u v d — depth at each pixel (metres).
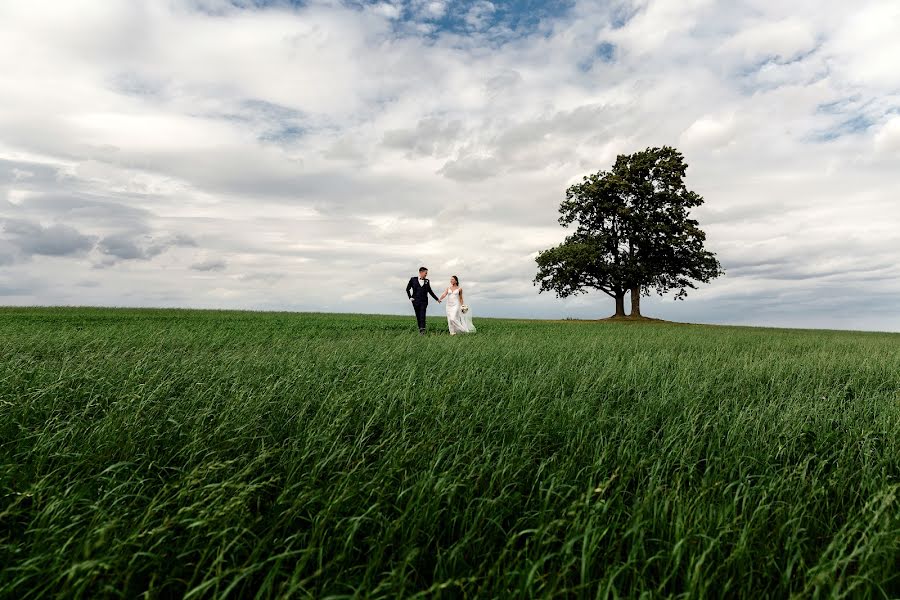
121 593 2.39
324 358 8.91
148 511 2.83
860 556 2.76
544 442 4.88
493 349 10.79
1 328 13.13
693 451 4.73
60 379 6.29
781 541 3.15
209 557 2.84
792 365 10.12
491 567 2.77
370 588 2.60
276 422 5.21
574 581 2.82
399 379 6.93
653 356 10.88
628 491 3.87
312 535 2.91
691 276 41.03
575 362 9.52
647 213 40.84
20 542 2.93
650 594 2.49
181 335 12.63
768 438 5.03
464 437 4.75
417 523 3.06
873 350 13.76
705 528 3.09
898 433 5.21
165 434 4.70
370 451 4.36
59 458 4.03
